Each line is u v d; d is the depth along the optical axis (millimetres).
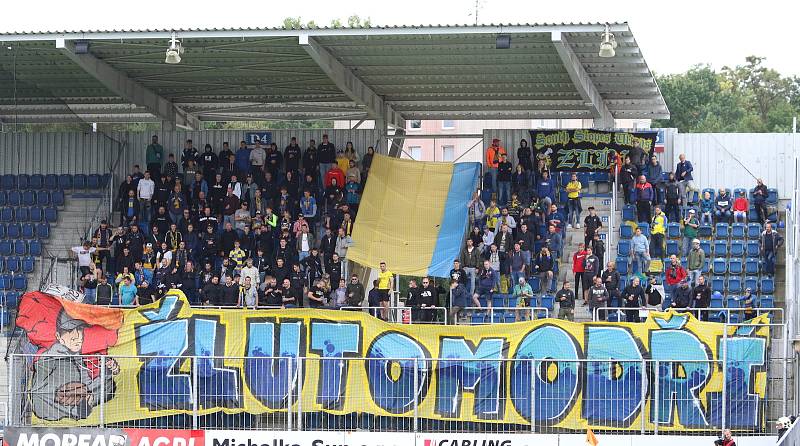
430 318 38062
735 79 118250
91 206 47250
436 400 30766
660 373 30703
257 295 39031
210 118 53844
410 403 30828
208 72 44688
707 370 30641
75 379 30688
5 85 45188
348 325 32438
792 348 32062
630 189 44594
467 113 52281
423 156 92188
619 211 45438
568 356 31688
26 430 30266
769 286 42062
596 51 39719
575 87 46031
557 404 30578
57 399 30656
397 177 46375
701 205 45031
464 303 38469
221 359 31078
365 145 48406
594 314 37125
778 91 117375
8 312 42344
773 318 40812
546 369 30609
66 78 46531
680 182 45219
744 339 31016
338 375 30984
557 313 40531
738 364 30844
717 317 40344
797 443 27484
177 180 44750
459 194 45531
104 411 30656
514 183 45156
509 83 45750
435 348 32188
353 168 45594
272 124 90750
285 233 41188
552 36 36500
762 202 44562
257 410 30953
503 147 47594
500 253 41469
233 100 50625
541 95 47938
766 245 42062
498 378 30688
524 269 41344
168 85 47344
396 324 32406
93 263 41406
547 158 45906
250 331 32469
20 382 30656
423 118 52719
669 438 30031
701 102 106938
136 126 79125
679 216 44406
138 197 45250
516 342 31922
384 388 30922
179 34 37625
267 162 45875
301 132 48688
